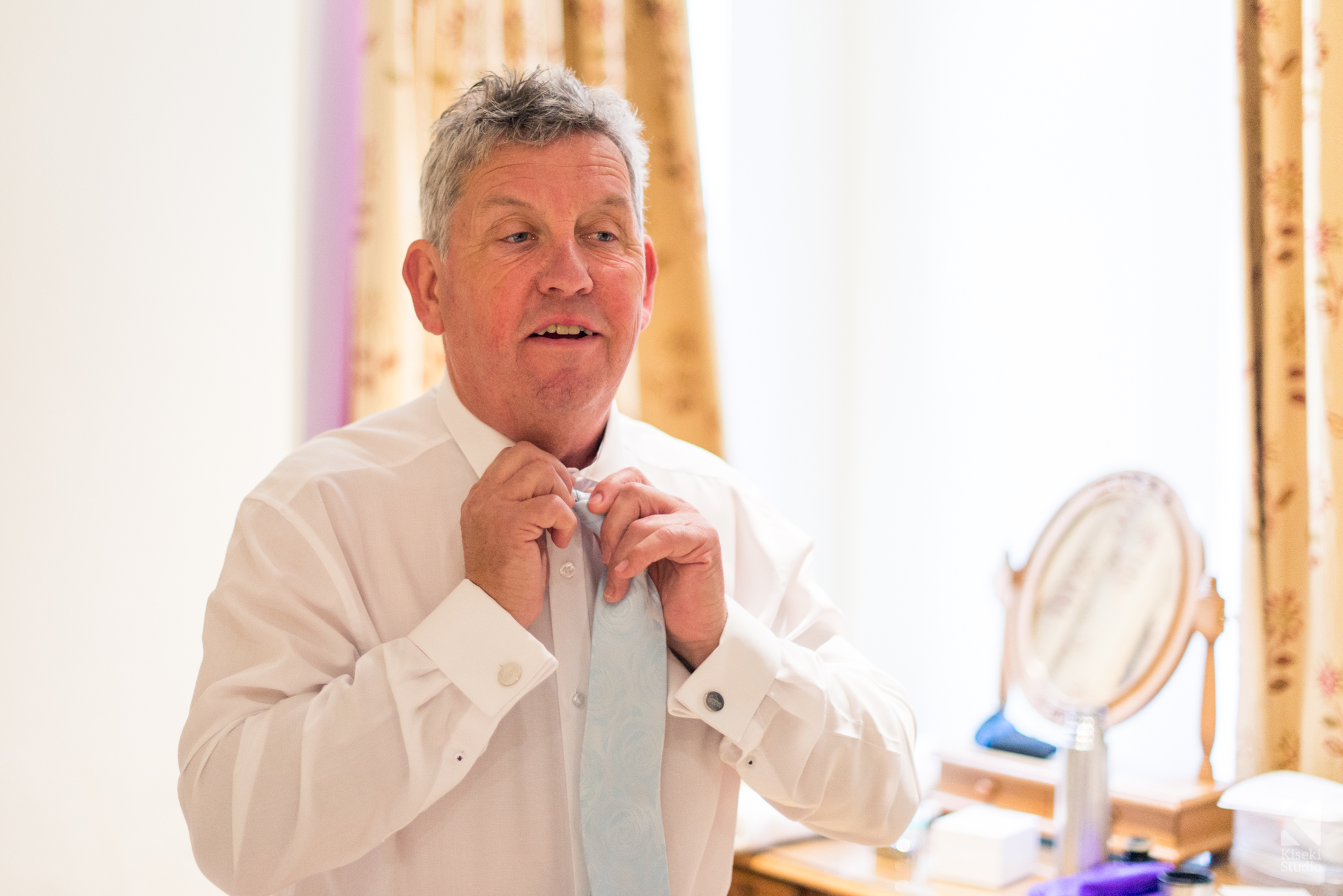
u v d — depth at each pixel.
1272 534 1.52
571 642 0.99
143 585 1.56
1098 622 1.70
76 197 1.52
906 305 2.29
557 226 0.95
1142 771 1.82
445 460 1.03
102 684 1.52
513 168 0.95
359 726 0.85
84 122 1.53
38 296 1.48
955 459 2.18
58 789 1.48
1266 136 1.53
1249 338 1.55
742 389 2.24
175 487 1.59
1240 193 1.56
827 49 2.40
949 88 2.22
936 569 2.20
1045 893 1.36
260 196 1.68
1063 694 1.71
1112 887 1.35
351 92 1.77
